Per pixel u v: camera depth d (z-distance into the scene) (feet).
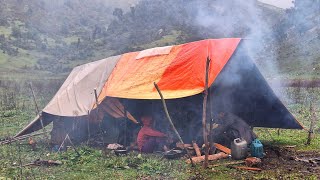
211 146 34.53
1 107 83.05
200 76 36.11
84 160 34.14
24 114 72.23
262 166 31.65
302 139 42.16
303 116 59.36
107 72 46.83
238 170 30.53
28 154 38.19
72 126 43.50
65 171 31.24
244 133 37.76
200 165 31.86
